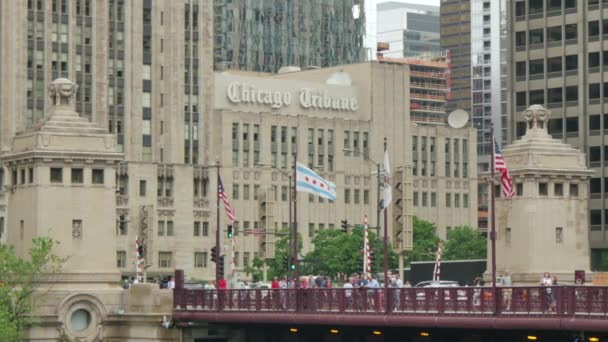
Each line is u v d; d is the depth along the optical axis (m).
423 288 95.38
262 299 109.44
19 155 124.94
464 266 149.25
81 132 124.81
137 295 121.06
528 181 140.50
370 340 104.06
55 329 120.50
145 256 189.88
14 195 126.75
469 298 92.12
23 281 119.00
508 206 142.25
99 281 123.75
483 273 145.00
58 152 123.31
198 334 118.81
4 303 118.12
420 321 94.94
